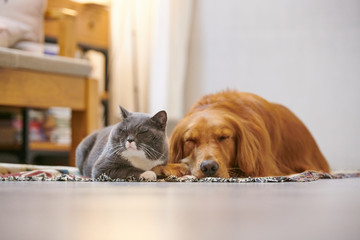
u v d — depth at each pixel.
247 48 4.84
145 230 0.80
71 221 0.90
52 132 4.79
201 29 5.04
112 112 4.86
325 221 0.92
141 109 4.96
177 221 0.92
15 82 3.31
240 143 2.52
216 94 2.88
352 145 4.45
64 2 4.09
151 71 4.88
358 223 0.89
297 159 2.79
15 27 3.57
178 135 2.60
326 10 4.52
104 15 4.41
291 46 4.65
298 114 4.63
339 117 4.49
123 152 2.22
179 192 1.55
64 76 3.58
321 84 4.55
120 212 1.04
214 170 2.34
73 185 1.85
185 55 4.96
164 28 4.78
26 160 4.22
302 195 1.47
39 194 1.42
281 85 4.70
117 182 2.09
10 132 4.50
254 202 1.25
